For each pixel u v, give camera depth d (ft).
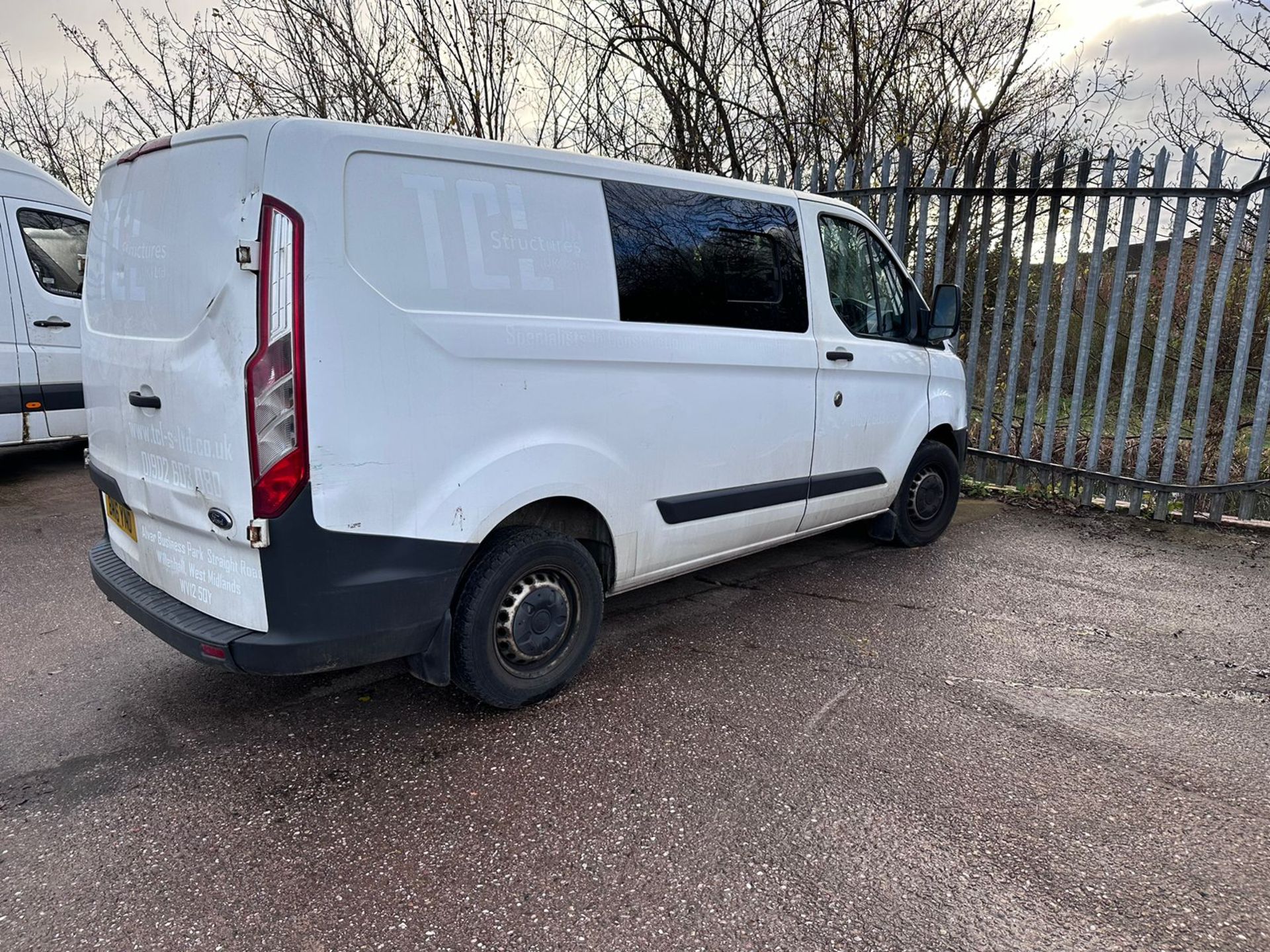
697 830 8.00
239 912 6.90
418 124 27.32
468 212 9.05
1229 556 17.34
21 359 21.11
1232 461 20.36
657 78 27.25
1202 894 7.20
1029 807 8.43
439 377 8.70
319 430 7.89
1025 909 6.98
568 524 10.71
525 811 8.30
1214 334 18.61
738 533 12.87
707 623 13.20
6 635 12.51
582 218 10.18
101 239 10.37
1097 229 19.63
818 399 13.65
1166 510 19.79
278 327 7.70
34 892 7.10
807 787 8.73
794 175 23.73
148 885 7.22
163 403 8.81
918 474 16.87
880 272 15.23
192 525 8.75
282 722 10.03
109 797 8.49
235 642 8.30
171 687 10.91
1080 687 11.17
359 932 6.70
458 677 9.70
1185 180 18.25
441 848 7.74
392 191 8.43
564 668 10.55
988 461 22.66
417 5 25.73
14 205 21.17
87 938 6.60
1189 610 14.17
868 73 26.48
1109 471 20.88
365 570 8.46
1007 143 27.09
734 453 12.37
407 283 8.48
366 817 8.20
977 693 10.93
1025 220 20.93
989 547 17.72
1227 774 9.10
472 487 9.11
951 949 6.55
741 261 12.30
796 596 14.47
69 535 17.57
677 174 11.51
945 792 8.67
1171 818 8.28
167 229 8.82
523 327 9.39
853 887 7.24
